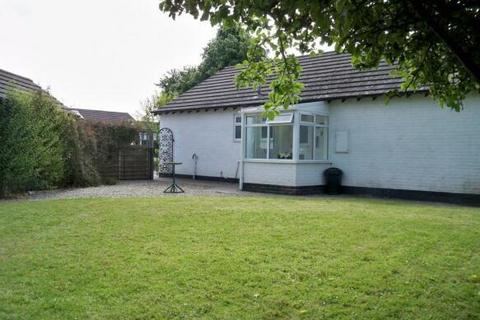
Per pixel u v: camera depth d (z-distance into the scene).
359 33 4.61
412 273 5.74
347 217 9.45
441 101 5.85
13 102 14.14
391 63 5.38
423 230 8.17
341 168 16.66
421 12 4.00
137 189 16.59
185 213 9.84
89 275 5.56
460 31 4.39
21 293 4.96
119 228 8.27
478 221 9.24
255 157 16.78
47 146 15.20
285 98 5.67
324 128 16.89
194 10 4.09
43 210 10.27
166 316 4.44
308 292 5.07
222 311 4.56
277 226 8.45
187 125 22.88
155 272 5.68
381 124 15.66
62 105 17.55
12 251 6.68
